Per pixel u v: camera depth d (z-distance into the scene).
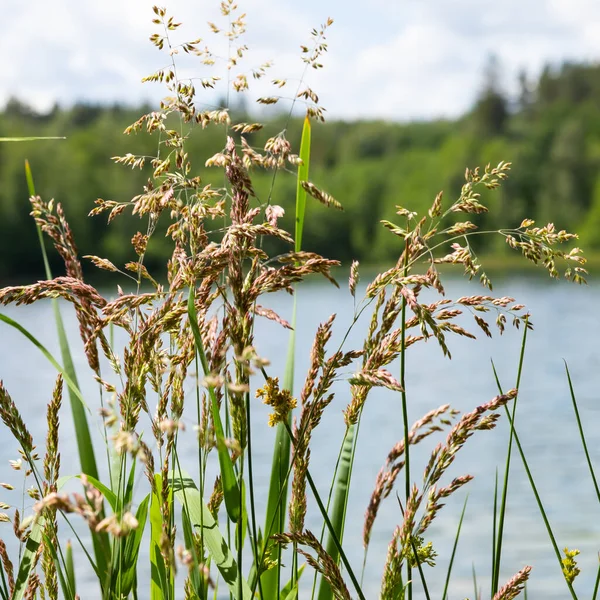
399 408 29.14
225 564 2.03
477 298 1.90
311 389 2.00
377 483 1.95
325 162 126.62
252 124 1.88
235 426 1.79
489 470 18.17
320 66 1.90
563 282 95.19
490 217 99.56
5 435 20.47
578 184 108.12
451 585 9.81
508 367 41.03
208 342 1.94
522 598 8.91
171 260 2.03
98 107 126.25
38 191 81.31
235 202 1.88
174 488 2.14
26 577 2.11
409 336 1.97
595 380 34.91
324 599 2.21
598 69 149.25
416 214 1.91
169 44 1.89
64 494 1.31
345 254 98.31
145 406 1.94
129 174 78.00
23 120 123.25
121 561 1.99
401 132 135.00
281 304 73.56
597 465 17.98
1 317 1.94
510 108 141.25
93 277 67.44
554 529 12.61
